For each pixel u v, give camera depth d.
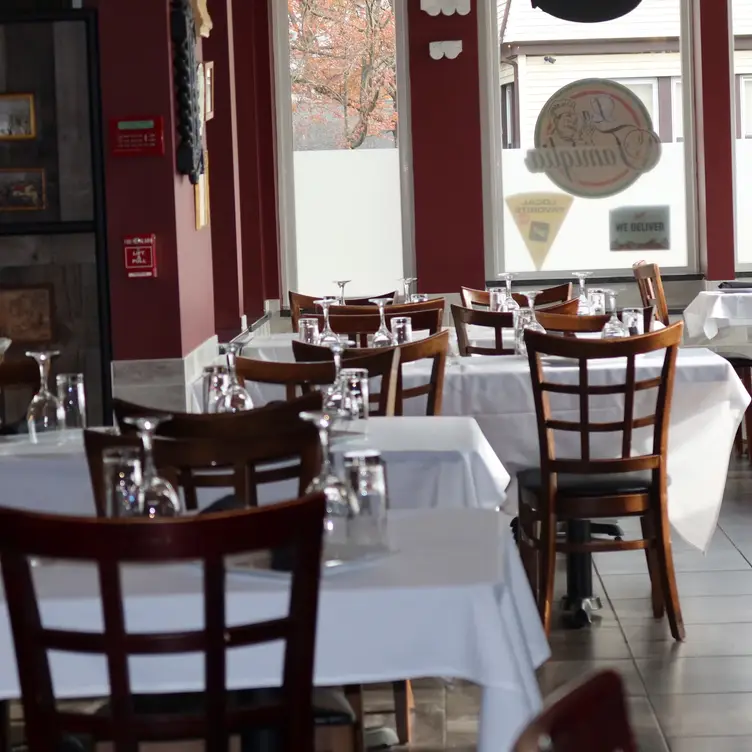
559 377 5.52
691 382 5.53
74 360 6.00
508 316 6.56
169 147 5.89
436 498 4.09
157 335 5.97
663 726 4.04
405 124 10.97
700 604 5.34
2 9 5.96
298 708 2.22
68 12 5.84
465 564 2.58
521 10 11.01
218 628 2.12
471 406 5.58
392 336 6.06
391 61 11.01
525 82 11.04
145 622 2.39
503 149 11.09
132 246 5.89
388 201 11.09
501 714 2.34
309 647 2.21
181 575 2.55
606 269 11.14
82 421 4.56
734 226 10.95
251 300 10.67
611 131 11.08
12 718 4.00
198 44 6.67
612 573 5.88
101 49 5.86
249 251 10.60
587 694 1.23
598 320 6.13
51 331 5.98
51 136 5.91
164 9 5.83
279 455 3.15
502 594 2.46
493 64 11.02
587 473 4.81
